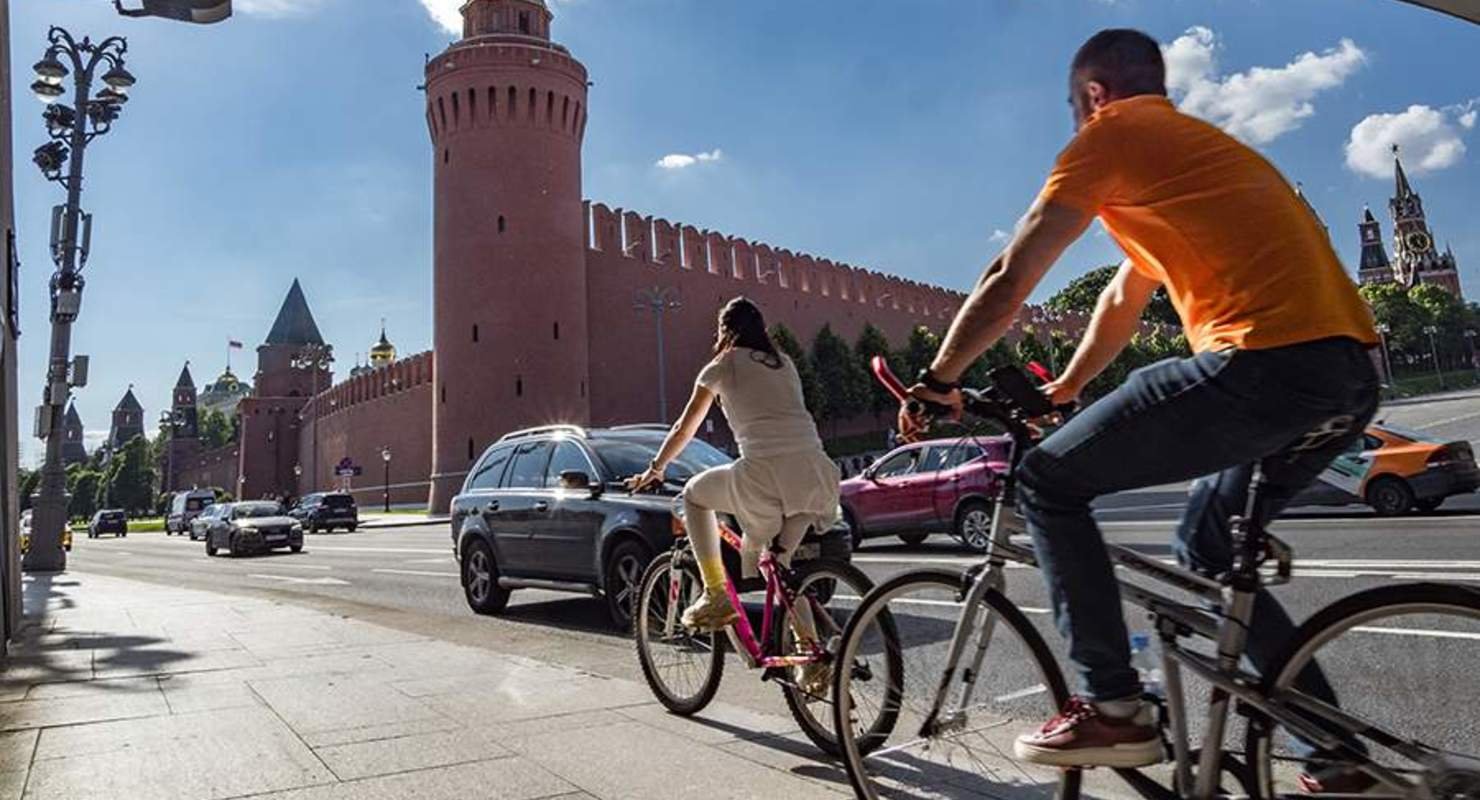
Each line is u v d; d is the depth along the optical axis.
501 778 3.49
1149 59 2.42
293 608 9.25
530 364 50.62
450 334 51.62
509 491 9.48
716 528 4.23
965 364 2.37
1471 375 116.44
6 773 3.60
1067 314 91.06
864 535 13.66
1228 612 2.22
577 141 55.09
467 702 4.73
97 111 18.75
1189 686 2.80
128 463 122.06
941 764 2.84
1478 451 25.22
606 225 56.50
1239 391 2.08
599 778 3.48
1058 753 2.32
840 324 70.44
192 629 7.61
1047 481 2.36
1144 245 2.34
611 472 8.48
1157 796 2.35
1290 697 2.14
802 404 4.12
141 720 4.41
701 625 4.13
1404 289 118.81
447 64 52.81
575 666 6.09
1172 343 81.94
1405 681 2.10
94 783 3.48
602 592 8.19
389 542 26.97
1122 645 2.30
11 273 7.41
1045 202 2.28
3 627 6.32
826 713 3.77
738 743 3.93
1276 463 2.21
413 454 62.25
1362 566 8.60
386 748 3.89
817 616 3.84
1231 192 2.17
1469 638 1.99
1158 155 2.23
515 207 51.78
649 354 57.03
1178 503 17.80
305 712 4.54
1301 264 2.10
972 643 2.73
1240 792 2.26
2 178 6.84
